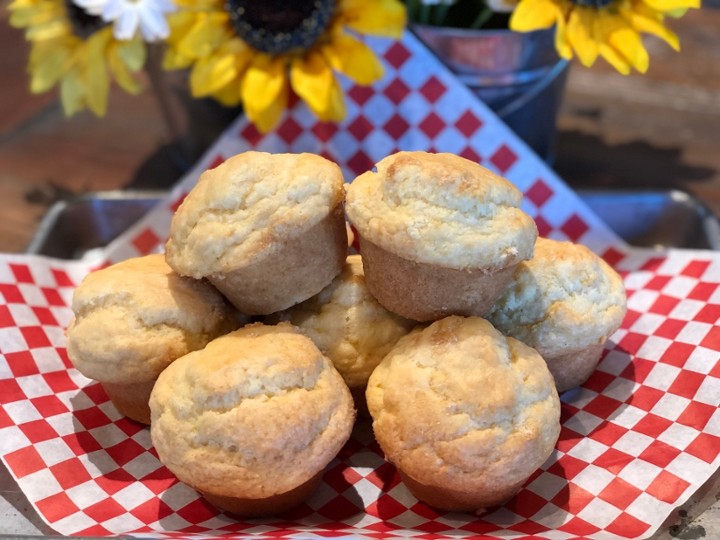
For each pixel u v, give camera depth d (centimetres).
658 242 33
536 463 20
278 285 23
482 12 32
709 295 27
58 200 36
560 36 28
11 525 20
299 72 30
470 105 32
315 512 22
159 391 21
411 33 33
